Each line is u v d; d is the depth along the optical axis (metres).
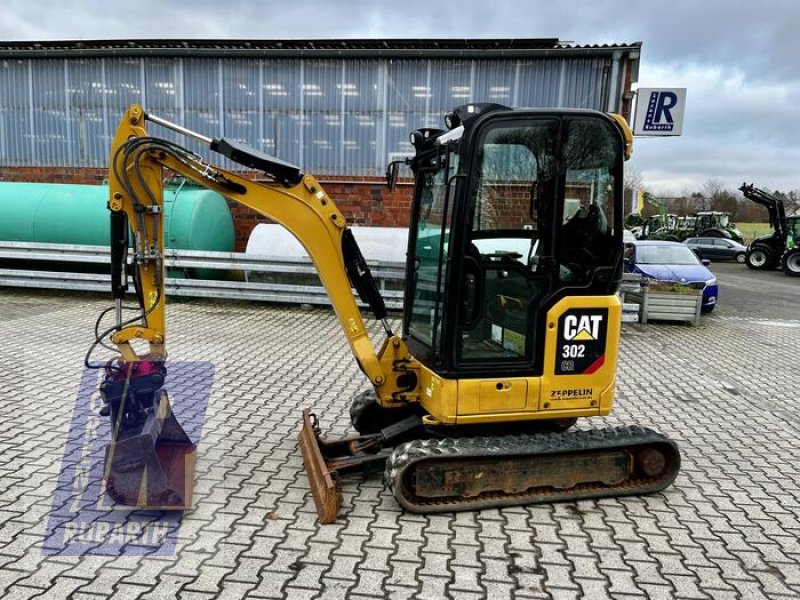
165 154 3.68
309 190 3.83
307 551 3.20
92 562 3.05
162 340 3.85
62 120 11.94
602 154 3.60
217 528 3.40
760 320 11.55
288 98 11.40
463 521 3.57
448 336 3.56
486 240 3.56
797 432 5.34
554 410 3.73
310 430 4.19
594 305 3.68
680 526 3.62
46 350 6.95
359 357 3.96
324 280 3.92
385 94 11.22
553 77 10.88
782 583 3.07
